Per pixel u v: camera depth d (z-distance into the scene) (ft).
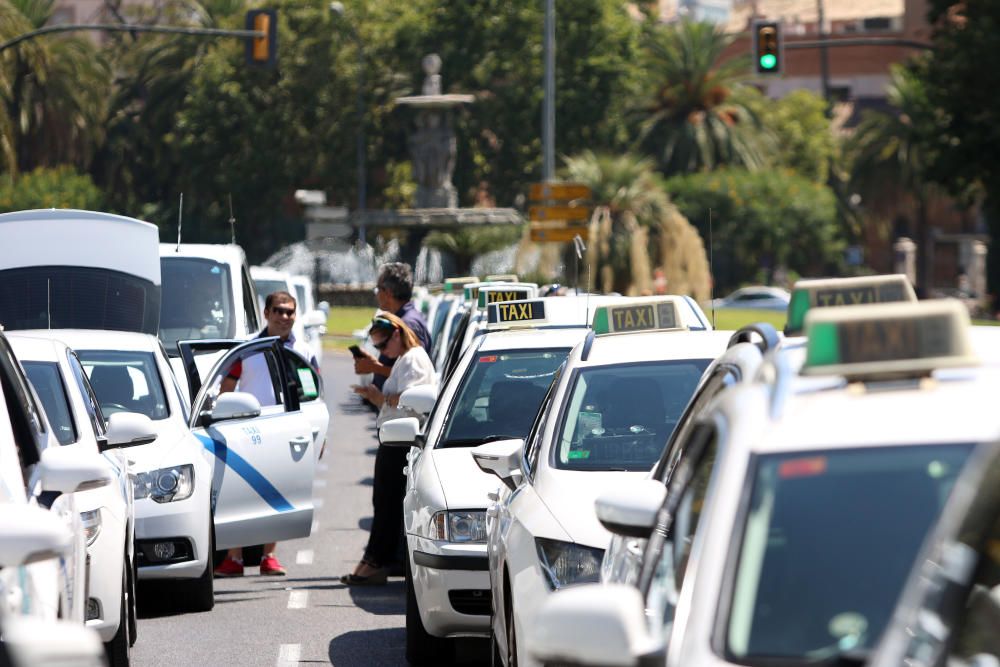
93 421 88.43
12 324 146.51
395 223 651.25
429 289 341.82
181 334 163.84
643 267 444.14
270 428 118.93
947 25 464.65
